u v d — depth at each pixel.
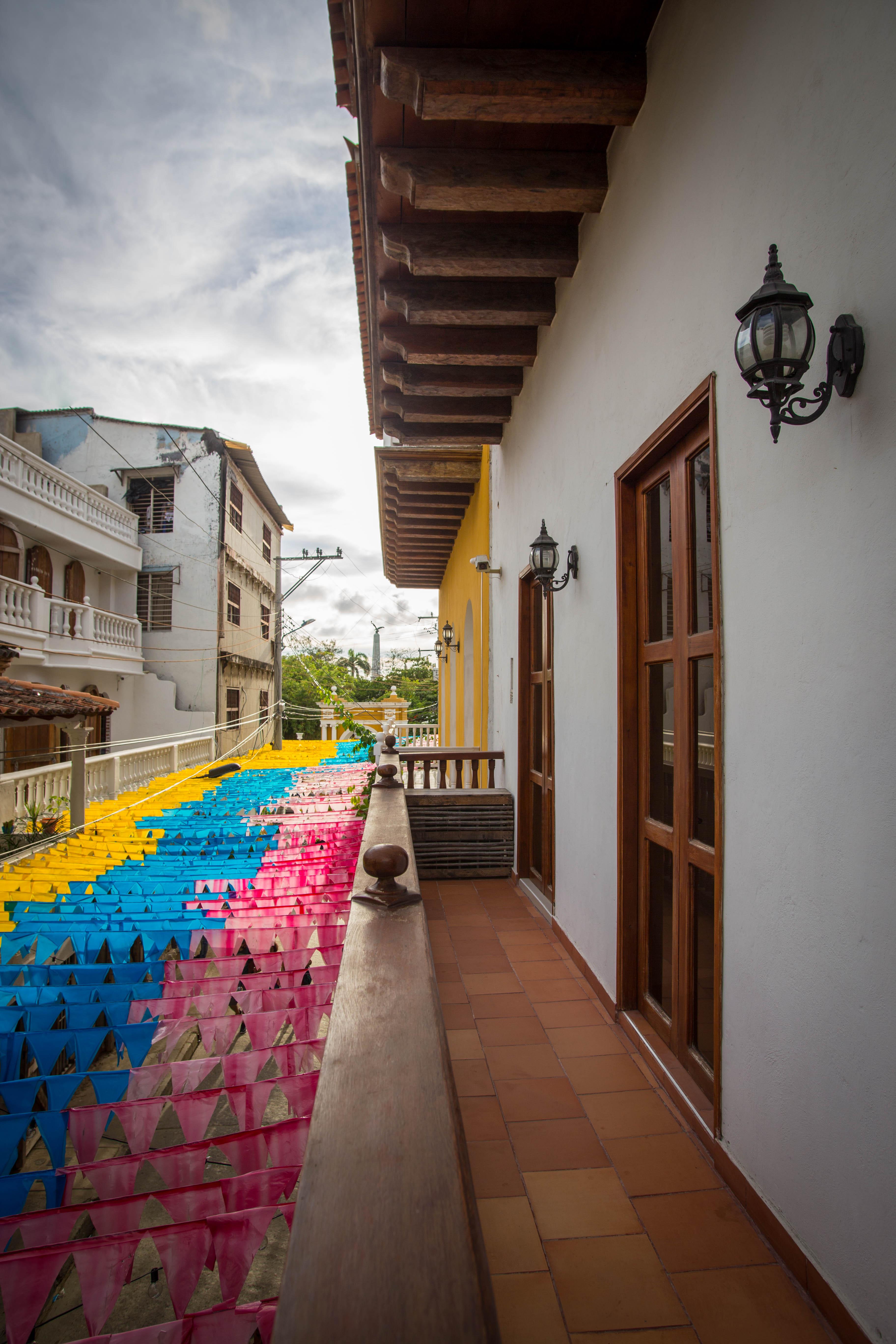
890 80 1.50
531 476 5.42
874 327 1.55
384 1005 1.51
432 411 6.29
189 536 19.48
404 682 36.88
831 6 1.69
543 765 5.33
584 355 3.93
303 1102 1.79
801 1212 1.84
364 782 12.34
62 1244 1.31
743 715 2.14
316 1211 0.92
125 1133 1.77
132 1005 2.45
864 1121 1.58
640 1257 1.98
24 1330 1.28
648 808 3.25
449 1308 0.77
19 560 13.67
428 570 14.66
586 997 3.70
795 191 1.85
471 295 4.52
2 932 3.51
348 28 3.11
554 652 4.70
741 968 2.15
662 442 2.83
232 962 2.86
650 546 3.20
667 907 3.06
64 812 8.75
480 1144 2.50
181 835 6.73
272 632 28.03
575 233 4.03
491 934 4.70
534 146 3.44
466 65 2.87
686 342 2.56
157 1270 2.93
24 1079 1.99
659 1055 2.95
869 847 1.57
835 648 1.69
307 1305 0.78
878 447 1.54
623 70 2.92
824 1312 1.73
